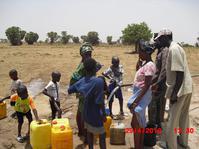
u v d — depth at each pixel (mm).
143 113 2701
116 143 2977
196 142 3119
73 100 4809
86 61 2494
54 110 3387
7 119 3779
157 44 3121
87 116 2502
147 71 2602
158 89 3121
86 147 2934
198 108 4297
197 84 5977
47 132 2752
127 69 7418
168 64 2736
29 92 5496
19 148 2975
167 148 2898
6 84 5906
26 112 3094
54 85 3316
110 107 3779
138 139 2729
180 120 2953
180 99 2736
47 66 7746
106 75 3717
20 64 8055
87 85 2467
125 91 5383
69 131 2672
